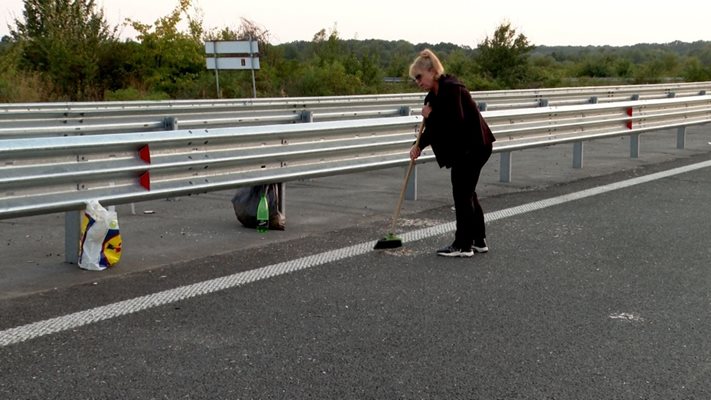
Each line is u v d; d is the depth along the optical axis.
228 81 32.81
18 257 6.50
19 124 10.60
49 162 5.78
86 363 4.13
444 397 3.74
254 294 5.41
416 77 6.58
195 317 4.91
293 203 9.22
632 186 10.46
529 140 10.95
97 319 4.86
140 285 5.62
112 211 6.14
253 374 4.00
